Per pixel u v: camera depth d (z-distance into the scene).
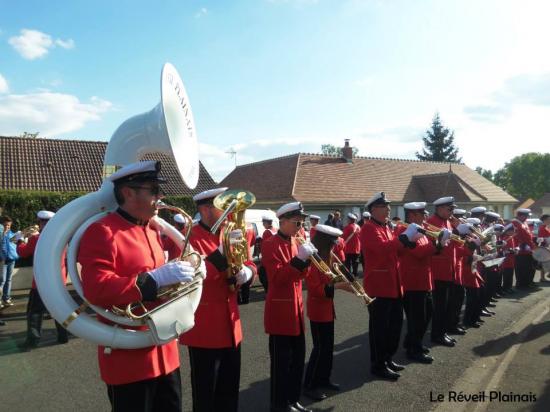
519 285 11.75
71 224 2.31
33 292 6.35
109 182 2.53
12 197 12.36
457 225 7.86
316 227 4.62
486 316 8.35
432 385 4.84
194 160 3.40
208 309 3.33
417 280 5.64
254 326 7.48
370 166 28.84
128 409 2.41
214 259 3.27
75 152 20.11
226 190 3.60
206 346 3.30
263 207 25.00
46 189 17.59
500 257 8.52
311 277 4.54
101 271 2.23
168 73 3.12
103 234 2.32
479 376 5.12
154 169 2.52
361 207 24.84
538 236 12.49
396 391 4.68
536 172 80.25
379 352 5.09
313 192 24.11
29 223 12.58
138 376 2.40
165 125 3.01
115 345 2.25
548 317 8.24
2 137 19.38
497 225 10.20
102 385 4.93
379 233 5.20
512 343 6.52
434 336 6.52
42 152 19.50
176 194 18.55
